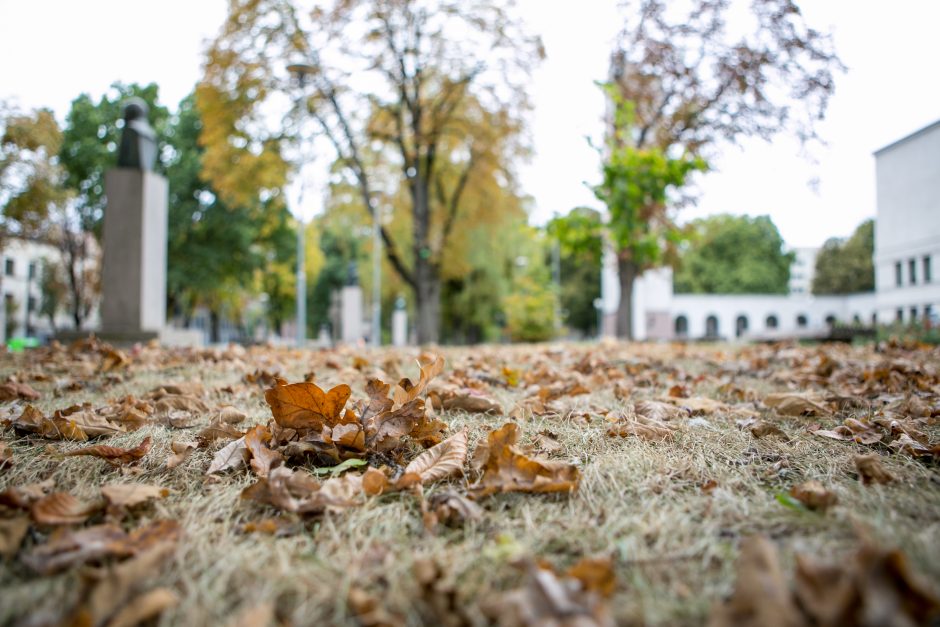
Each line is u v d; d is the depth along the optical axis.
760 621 0.89
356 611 1.05
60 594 1.11
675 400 3.06
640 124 13.48
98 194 25.70
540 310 27.34
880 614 0.82
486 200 19.86
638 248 11.56
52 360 5.32
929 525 1.34
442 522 1.46
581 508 1.52
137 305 9.95
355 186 19.53
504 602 0.99
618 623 1.00
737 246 58.03
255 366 5.07
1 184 16.45
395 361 4.92
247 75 14.55
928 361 5.03
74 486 1.76
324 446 1.99
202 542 1.33
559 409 2.79
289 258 33.53
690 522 1.42
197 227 27.11
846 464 1.89
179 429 2.52
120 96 26.86
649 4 11.68
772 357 6.11
